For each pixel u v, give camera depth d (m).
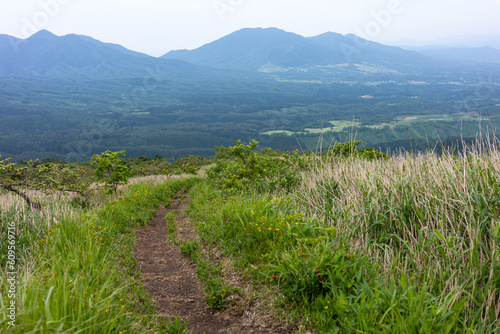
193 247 5.93
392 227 4.47
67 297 2.60
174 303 4.06
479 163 4.40
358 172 5.93
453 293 3.04
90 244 4.41
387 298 2.97
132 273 4.82
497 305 2.86
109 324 2.69
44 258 3.99
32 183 9.21
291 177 8.43
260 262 4.59
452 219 4.02
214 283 4.29
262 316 3.52
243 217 5.79
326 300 3.33
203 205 9.47
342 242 4.13
